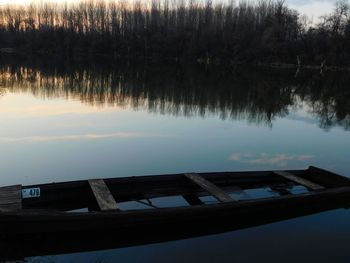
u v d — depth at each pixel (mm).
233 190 10039
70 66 55719
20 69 47219
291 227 8031
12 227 6797
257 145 15250
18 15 92625
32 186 8281
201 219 7785
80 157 12414
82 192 8789
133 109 22062
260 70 61969
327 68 68500
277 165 12828
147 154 13055
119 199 9188
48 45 85938
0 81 32594
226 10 78125
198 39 74875
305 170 10945
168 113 21344
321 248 7156
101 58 78625
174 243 7277
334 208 9055
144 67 58438
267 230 7891
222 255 6871
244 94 31359
